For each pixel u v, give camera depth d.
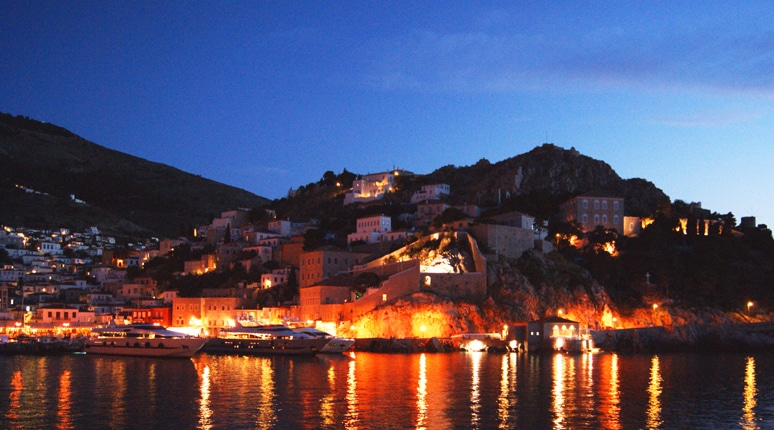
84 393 117.56
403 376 138.75
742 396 118.06
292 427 92.62
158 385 126.44
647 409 105.94
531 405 107.88
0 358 180.62
